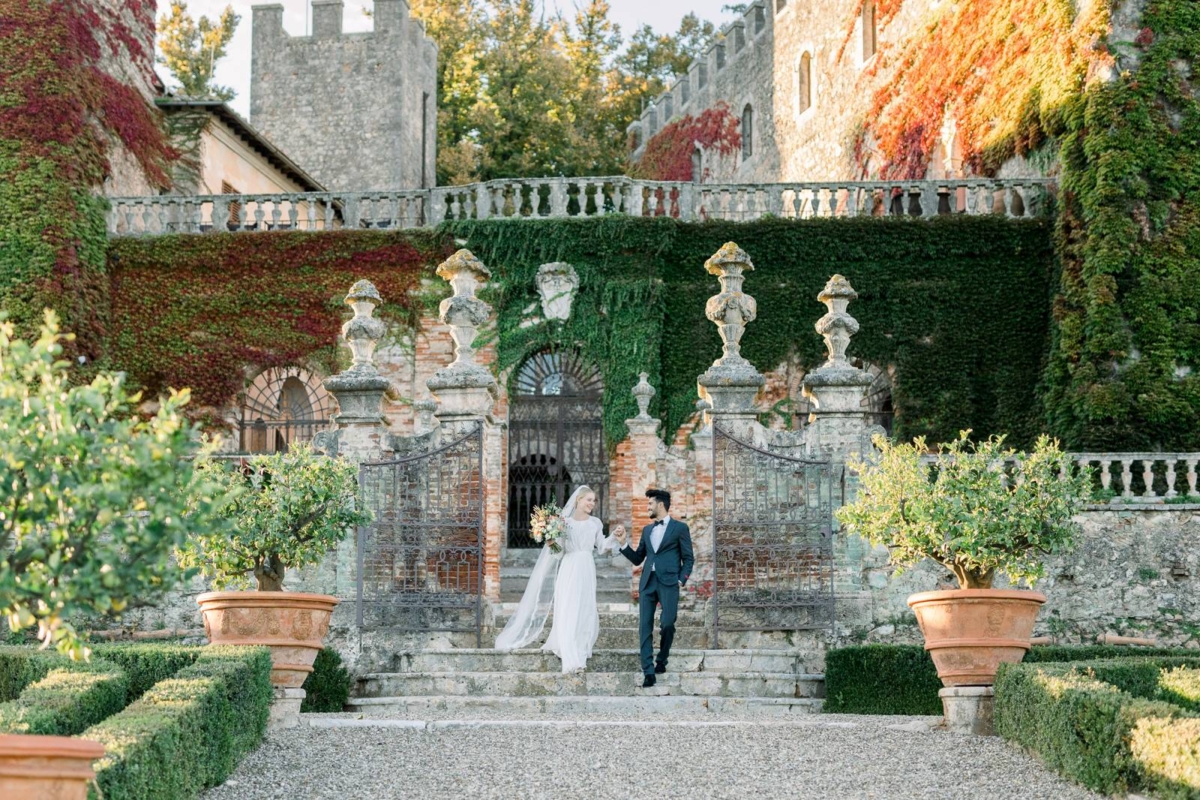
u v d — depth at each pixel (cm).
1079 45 2764
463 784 983
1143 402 2545
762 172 4456
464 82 5203
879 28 3703
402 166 4697
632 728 1237
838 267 2978
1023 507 1293
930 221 2959
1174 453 2109
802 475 1716
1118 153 2645
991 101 3088
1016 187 2958
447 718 1309
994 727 1217
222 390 3023
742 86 4625
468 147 4916
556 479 2989
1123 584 1923
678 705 1472
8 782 652
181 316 3047
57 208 2920
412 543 1698
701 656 1591
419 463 1723
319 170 4716
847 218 2984
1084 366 2608
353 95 4731
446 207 3095
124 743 781
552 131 5019
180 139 3366
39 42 2980
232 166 3600
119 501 687
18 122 2942
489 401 1792
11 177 2928
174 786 858
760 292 2983
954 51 3275
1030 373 2898
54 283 2894
